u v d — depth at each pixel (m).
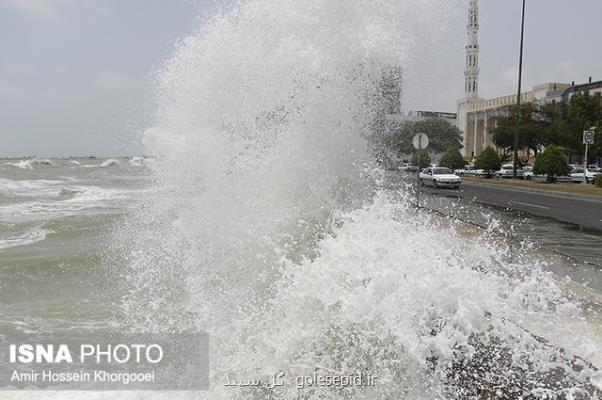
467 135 84.44
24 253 10.00
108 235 11.67
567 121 49.44
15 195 25.62
